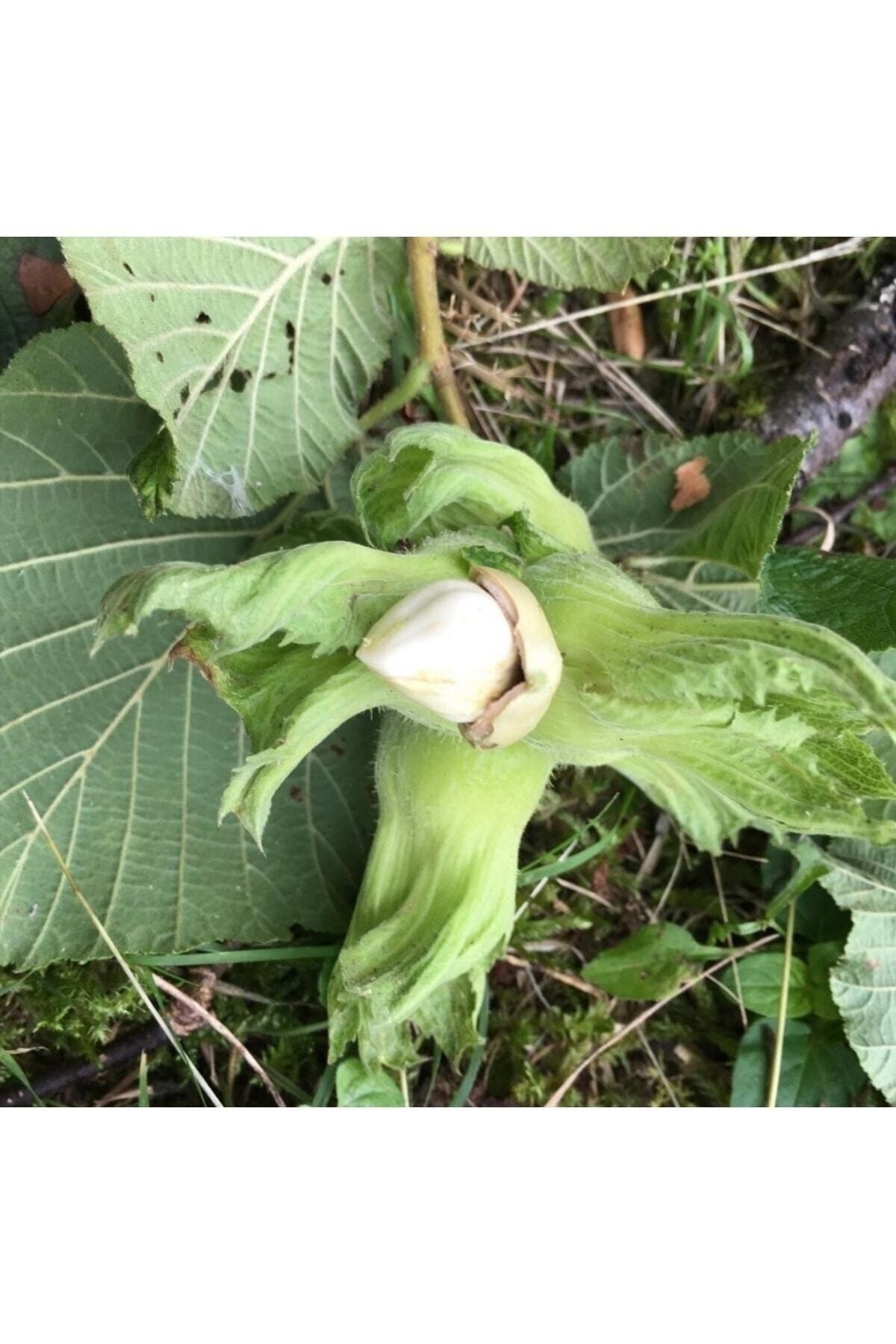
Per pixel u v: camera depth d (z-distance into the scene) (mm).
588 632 141
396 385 199
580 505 197
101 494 176
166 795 182
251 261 169
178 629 181
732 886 206
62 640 176
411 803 156
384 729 163
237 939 183
